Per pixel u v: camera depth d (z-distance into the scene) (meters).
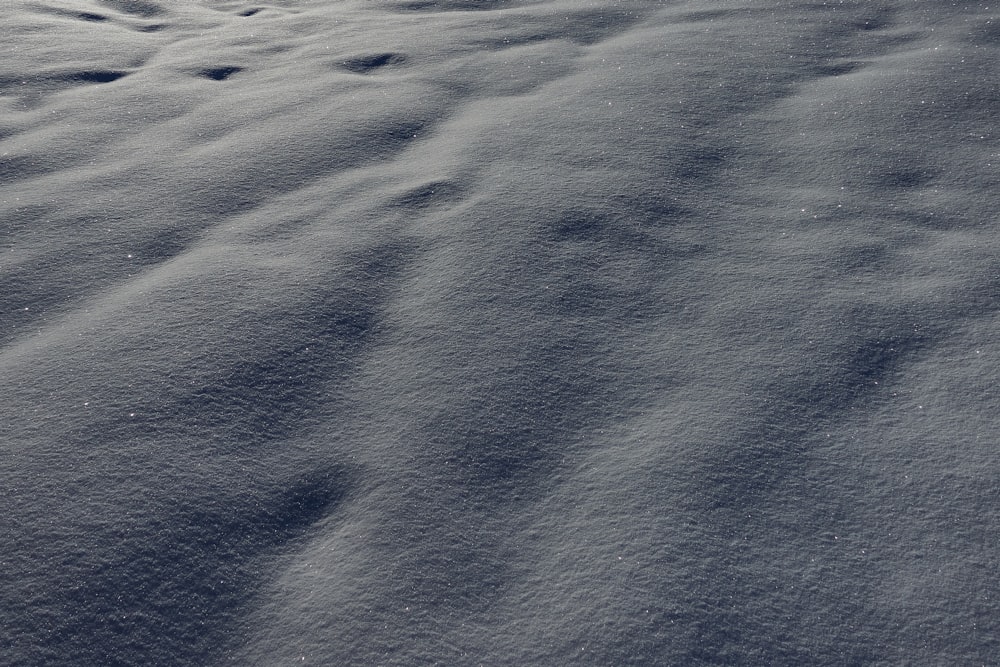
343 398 1.56
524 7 4.20
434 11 4.30
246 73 3.45
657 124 2.68
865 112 2.69
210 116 2.92
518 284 1.88
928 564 1.19
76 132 2.79
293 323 1.74
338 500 1.35
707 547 1.23
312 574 1.22
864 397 1.51
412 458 1.42
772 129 2.64
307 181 2.42
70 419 1.47
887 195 2.22
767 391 1.54
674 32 3.57
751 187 2.32
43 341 1.70
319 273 1.91
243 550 1.26
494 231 2.08
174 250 2.07
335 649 1.12
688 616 1.13
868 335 1.67
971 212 2.10
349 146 2.63
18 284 1.91
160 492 1.33
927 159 2.38
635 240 2.05
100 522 1.28
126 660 1.10
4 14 4.21
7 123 2.88
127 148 2.67
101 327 1.73
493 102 2.98
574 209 2.17
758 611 1.14
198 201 2.29
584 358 1.65
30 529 1.26
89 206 2.26
